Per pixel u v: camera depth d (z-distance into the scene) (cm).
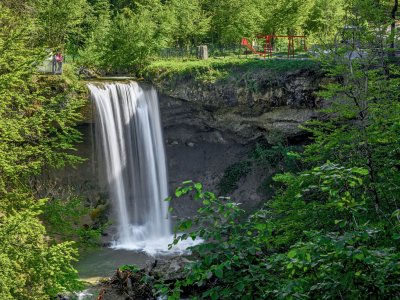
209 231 610
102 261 2352
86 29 3928
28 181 1681
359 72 1169
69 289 1246
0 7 1551
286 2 3662
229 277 612
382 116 1095
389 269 549
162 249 2570
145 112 2972
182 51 3625
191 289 1562
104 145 2744
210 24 4022
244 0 3825
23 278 1221
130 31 3259
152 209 2980
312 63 2719
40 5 2978
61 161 1545
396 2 2445
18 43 1451
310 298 623
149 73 3038
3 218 1236
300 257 551
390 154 1029
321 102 2736
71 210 1525
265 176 3017
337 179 618
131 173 2898
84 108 2631
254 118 2961
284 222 1079
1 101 1318
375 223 785
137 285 1881
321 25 3941
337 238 552
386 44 1460
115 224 2792
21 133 1598
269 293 605
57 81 2503
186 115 3080
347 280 560
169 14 3656
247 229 612
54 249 1179
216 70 2941
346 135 1138
